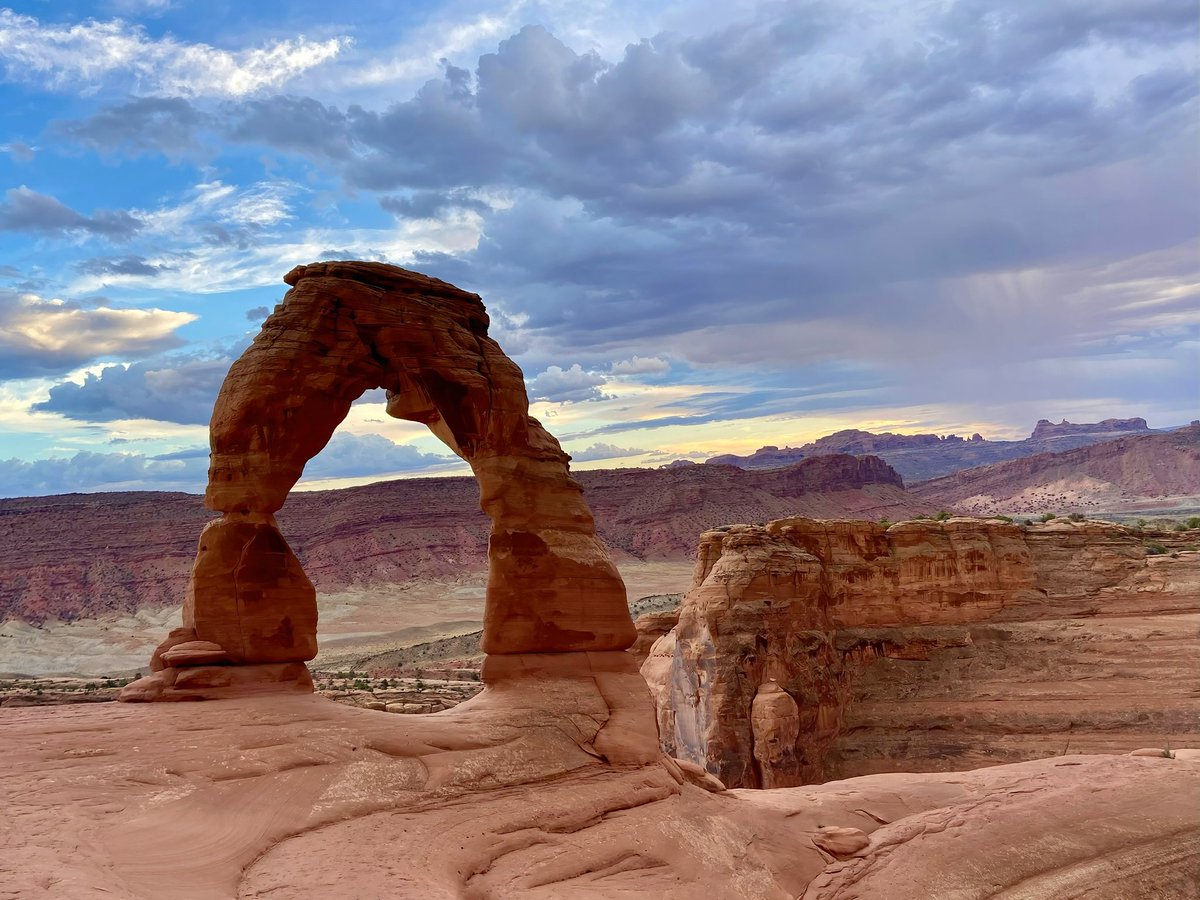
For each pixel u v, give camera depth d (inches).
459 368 872.3
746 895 729.0
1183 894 854.5
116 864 489.4
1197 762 1218.0
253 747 665.0
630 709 876.6
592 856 699.4
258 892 512.1
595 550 926.4
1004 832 944.9
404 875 561.0
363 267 870.4
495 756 756.0
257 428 797.9
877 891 804.0
